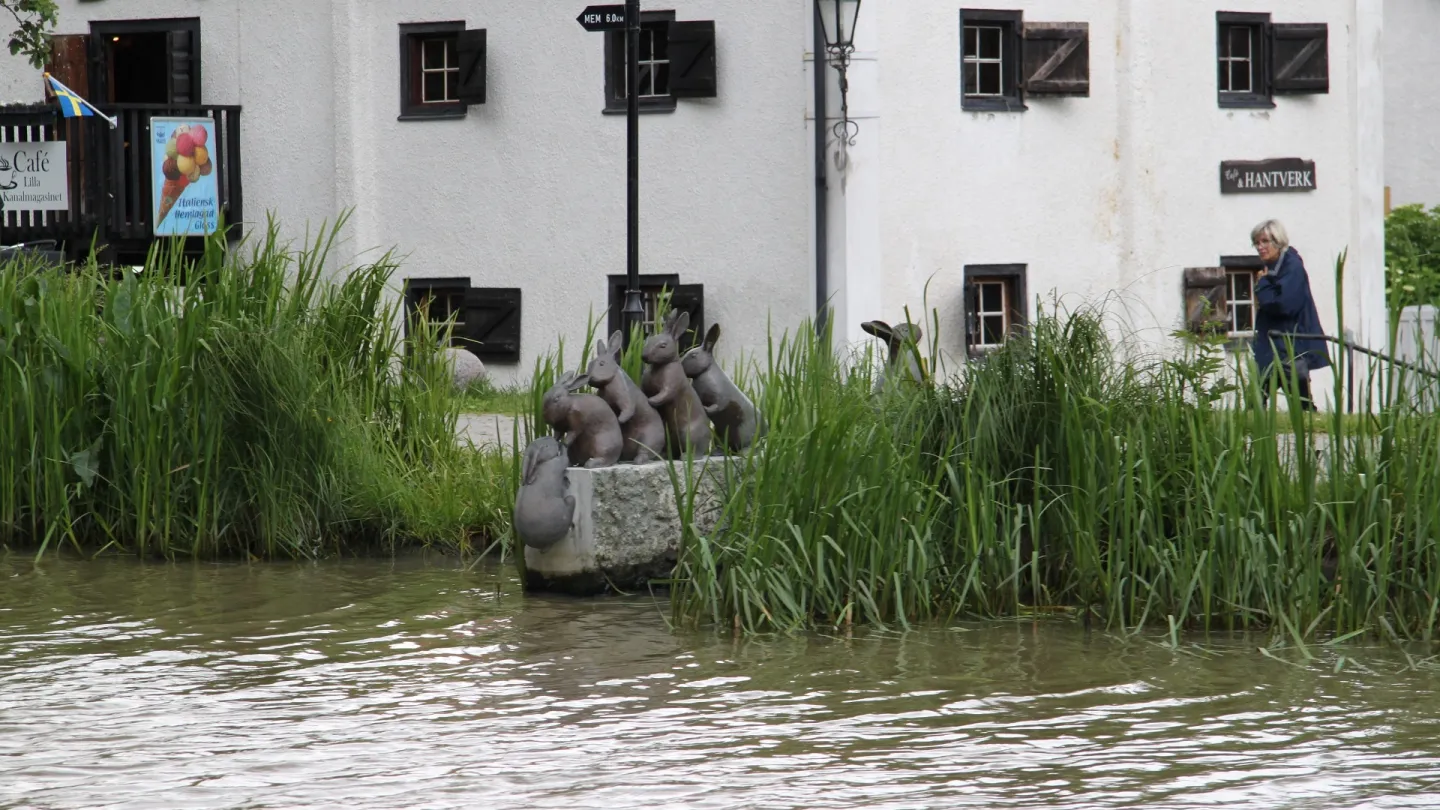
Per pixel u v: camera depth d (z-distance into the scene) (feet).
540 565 43.21
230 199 105.19
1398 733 30.09
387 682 33.81
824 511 39.42
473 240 100.63
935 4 93.30
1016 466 42.75
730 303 94.63
